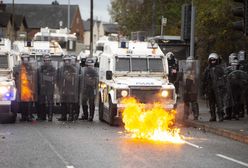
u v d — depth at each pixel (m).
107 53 33.81
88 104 36.25
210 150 21.88
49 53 39.34
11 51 33.53
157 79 31.78
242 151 21.78
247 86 31.41
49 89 32.41
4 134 26.27
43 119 33.25
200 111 37.22
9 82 31.20
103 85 33.16
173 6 69.62
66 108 32.97
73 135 26.03
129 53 32.59
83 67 33.34
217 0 44.03
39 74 32.34
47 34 58.06
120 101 29.88
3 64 33.16
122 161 18.88
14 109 31.44
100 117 33.62
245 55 37.00
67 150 21.30
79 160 19.03
